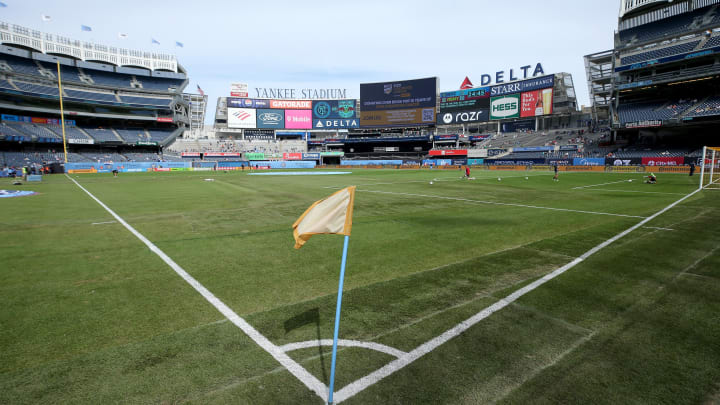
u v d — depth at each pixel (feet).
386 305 17.17
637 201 55.52
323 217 11.80
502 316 15.81
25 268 23.22
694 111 145.28
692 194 64.23
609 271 21.76
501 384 11.12
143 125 241.14
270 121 254.06
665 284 19.54
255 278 21.34
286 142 270.46
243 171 192.34
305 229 12.00
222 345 13.57
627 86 159.84
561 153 186.60
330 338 14.11
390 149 266.36
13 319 15.83
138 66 239.50
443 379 11.41
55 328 14.98
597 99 186.70
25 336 14.29
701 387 10.87
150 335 14.37
